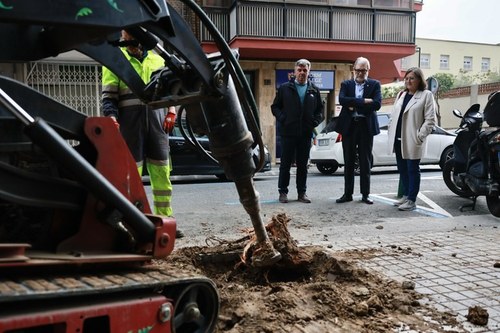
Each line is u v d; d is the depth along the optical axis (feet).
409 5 55.98
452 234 16.56
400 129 22.93
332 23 53.36
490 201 20.33
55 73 42.73
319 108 24.08
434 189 29.55
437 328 8.68
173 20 6.66
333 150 39.19
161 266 7.41
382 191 29.14
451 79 140.56
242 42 50.34
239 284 11.14
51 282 5.72
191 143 9.23
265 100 54.39
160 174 14.83
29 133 5.55
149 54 13.08
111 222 6.53
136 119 13.99
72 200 6.40
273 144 54.34
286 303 9.46
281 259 11.78
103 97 13.94
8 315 5.04
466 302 9.97
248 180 8.94
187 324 7.06
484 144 19.86
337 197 26.68
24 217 6.57
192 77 7.47
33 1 5.07
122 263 6.91
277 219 12.49
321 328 8.53
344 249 14.26
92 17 5.48
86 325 5.94
